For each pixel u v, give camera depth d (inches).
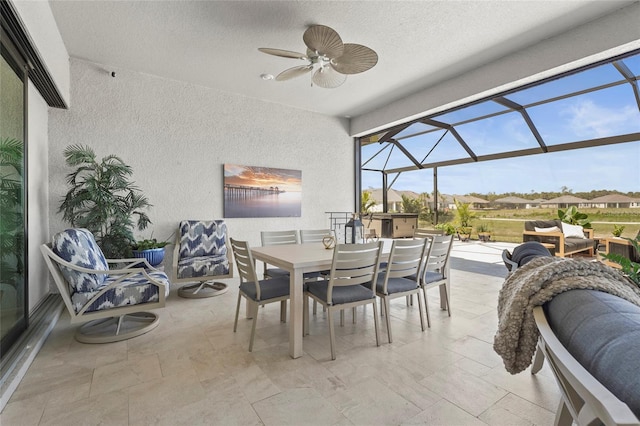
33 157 116.8
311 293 97.7
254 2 102.7
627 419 16.1
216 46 129.7
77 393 70.1
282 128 202.8
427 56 138.2
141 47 130.7
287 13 108.1
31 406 65.6
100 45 129.2
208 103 175.9
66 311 123.0
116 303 96.0
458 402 67.1
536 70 127.6
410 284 105.7
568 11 107.8
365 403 66.9
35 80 110.7
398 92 181.6
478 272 192.1
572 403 26.5
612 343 23.1
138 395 69.4
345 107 209.0
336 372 79.1
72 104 140.8
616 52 110.9
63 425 60.1
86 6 103.6
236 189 185.2
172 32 119.5
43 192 128.6
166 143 164.1
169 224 165.5
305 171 213.5
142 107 157.3
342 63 109.1
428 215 258.2
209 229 166.6
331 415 63.1
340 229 144.8
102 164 136.9
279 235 143.6
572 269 35.1
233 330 105.7
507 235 211.9
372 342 96.8
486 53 135.9
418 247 105.6
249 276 96.5
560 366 24.5
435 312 124.1
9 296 86.5
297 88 176.4
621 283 34.2
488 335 101.8
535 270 39.3
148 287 100.5
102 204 132.8
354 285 99.8
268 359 85.8
